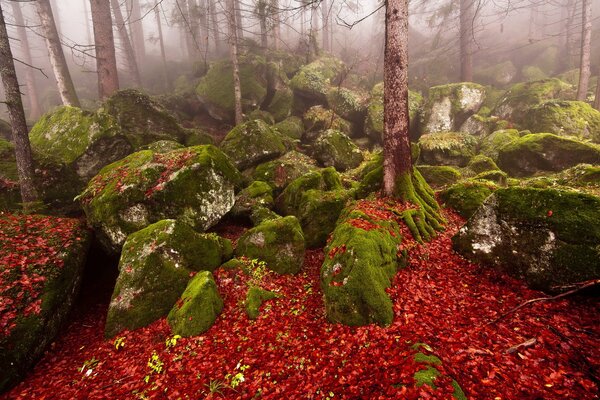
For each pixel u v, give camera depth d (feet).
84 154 36.88
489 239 20.39
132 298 21.12
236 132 43.39
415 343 14.69
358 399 12.55
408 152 27.86
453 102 58.29
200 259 23.93
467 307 17.08
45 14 51.96
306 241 28.89
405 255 21.77
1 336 17.30
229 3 71.87
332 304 17.92
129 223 26.13
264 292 21.79
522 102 55.36
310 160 43.73
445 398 11.05
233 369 15.92
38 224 25.86
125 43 82.23
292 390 13.88
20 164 30.04
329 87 63.52
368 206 26.09
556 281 16.87
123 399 15.15
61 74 54.34
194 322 19.07
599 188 27.86
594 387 11.19
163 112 46.37
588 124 45.96
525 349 13.24
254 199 33.58
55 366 18.63
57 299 20.99
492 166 40.86
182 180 27.76
